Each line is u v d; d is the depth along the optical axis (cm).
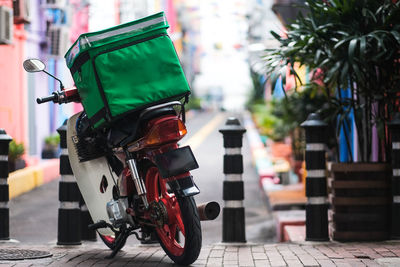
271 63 712
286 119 1605
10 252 578
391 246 616
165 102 498
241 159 672
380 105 730
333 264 505
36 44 1816
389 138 720
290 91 1264
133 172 496
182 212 477
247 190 1530
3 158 716
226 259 544
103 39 493
